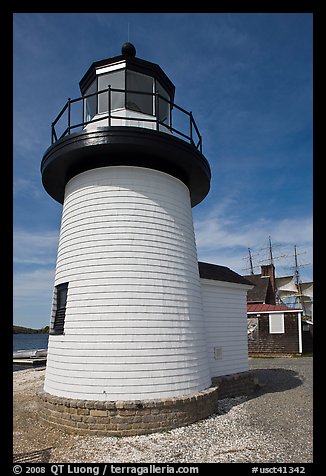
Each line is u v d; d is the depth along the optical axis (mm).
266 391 10633
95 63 8430
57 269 7977
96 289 6910
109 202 7312
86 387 6527
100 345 6637
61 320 7395
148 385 6582
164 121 9039
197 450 5691
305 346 23078
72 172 7961
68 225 7727
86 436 6227
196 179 8852
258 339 22609
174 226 7777
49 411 6809
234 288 10961
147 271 7105
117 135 7102
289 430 6746
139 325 6773
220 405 8617
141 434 6258
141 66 8312
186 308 7535
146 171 7590
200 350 7770
